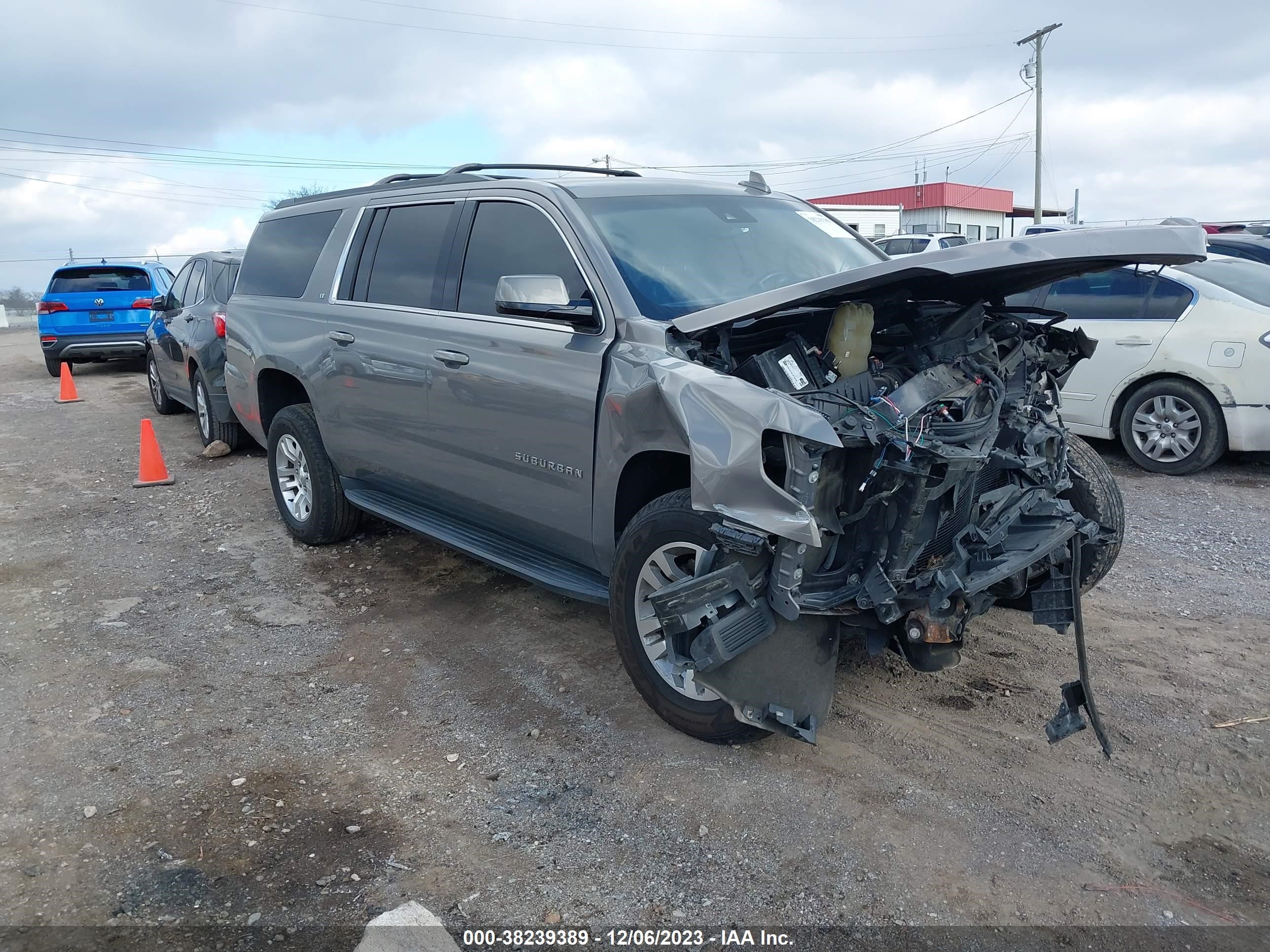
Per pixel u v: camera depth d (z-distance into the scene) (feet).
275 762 11.54
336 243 17.83
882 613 10.31
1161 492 22.65
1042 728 11.85
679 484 12.16
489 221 14.44
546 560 13.96
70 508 23.44
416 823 10.26
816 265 14.17
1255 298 23.39
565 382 12.34
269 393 19.95
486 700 12.99
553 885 9.26
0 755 11.74
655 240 13.12
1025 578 12.14
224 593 17.25
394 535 20.18
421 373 14.88
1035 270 10.35
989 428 10.71
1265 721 11.88
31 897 9.13
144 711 12.87
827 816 10.21
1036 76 136.67
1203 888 9.04
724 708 11.12
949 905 8.87
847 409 10.18
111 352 50.85
